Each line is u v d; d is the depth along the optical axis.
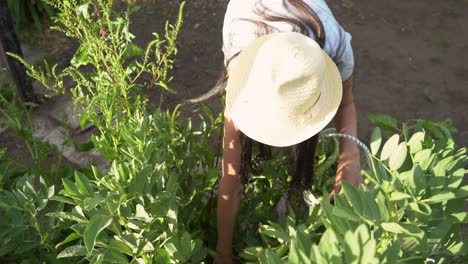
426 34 4.32
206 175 1.91
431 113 3.63
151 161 1.58
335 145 1.93
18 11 4.10
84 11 1.95
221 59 4.03
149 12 4.44
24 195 1.47
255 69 1.40
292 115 1.41
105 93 1.77
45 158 2.18
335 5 4.58
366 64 4.02
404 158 1.37
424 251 1.14
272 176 1.87
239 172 1.65
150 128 1.73
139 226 1.38
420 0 4.67
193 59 4.02
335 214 1.09
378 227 1.15
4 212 1.69
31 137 2.34
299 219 1.83
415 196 1.18
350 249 0.92
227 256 1.79
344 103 1.74
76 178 1.32
